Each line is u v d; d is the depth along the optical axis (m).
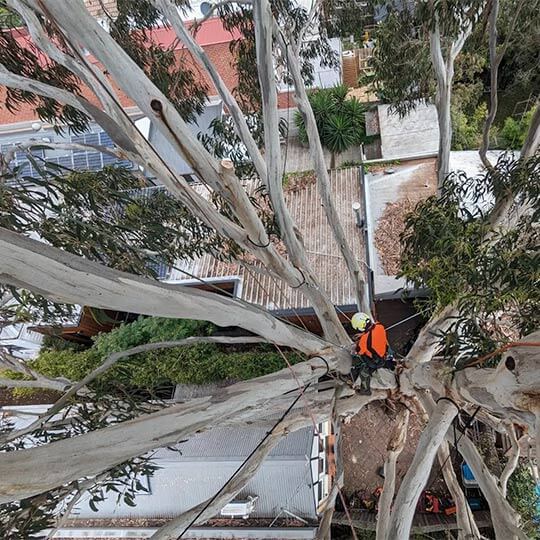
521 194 4.95
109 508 8.11
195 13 13.93
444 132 6.60
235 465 7.74
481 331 4.29
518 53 10.18
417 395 5.32
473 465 5.17
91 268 2.74
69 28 2.84
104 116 3.51
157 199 6.23
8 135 13.25
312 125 5.59
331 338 5.50
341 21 8.00
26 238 2.57
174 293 3.13
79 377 8.95
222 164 3.57
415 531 8.20
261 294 9.22
